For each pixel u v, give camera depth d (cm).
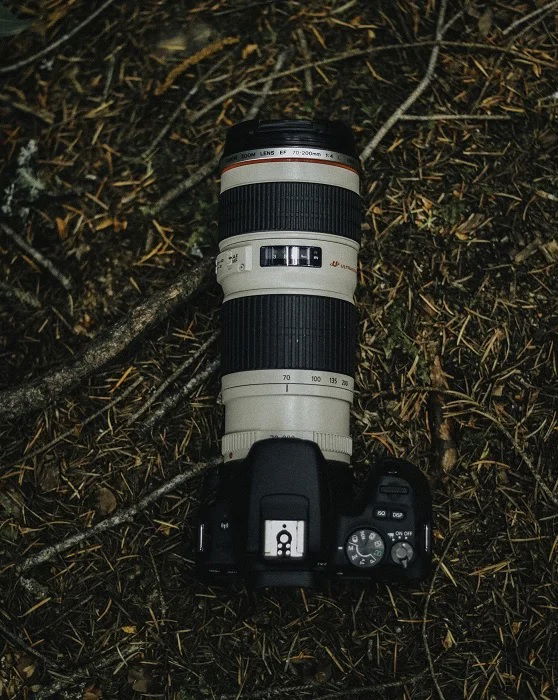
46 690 82
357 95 88
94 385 86
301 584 74
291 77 89
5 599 83
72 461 85
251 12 90
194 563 82
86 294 87
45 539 84
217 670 82
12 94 89
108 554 84
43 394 84
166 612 83
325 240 77
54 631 83
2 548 84
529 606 82
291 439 74
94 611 83
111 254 87
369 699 82
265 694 82
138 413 85
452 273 86
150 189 88
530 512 83
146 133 89
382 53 89
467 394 85
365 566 75
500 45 88
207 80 89
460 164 87
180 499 84
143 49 90
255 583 75
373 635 82
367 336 85
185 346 86
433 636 82
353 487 78
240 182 77
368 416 85
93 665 82
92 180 88
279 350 76
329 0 89
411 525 76
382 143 87
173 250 87
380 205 87
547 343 85
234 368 77
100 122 89
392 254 86
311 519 73
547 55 88
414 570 76
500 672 82
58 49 90
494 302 86
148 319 84
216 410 85
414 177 87
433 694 82
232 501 76
